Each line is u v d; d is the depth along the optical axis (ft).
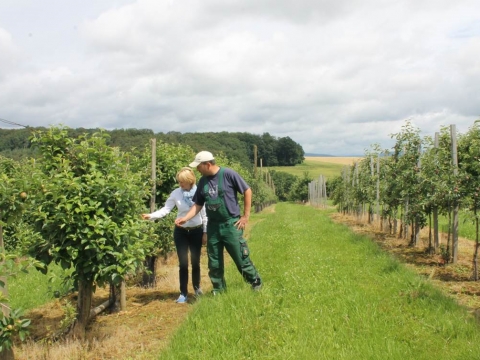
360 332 17.70
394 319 19.01
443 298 21.43
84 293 19.90
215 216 22.89
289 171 332.80
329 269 28.78
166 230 30.22
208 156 22.35
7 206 16.24
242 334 17.39
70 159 20.29
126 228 19.69
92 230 18.66
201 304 21.25
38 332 21.29
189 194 25.00
